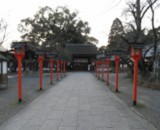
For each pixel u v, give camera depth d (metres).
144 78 17.48
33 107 7.92
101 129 5.38
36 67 36.94
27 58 33.44
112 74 33.28
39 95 10.91
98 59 24.98
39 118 6.37
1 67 17.97
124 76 27.06
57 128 5.43
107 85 16.23
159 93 11.99
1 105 8.26
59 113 7.00
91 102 9.01
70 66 46.44
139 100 9.70
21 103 8.66
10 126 5.60
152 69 19.67
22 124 5.77
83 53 45.75
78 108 7.79
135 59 8.54
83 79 22.72
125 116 6.68
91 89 13.69
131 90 13.25
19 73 9.04
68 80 21.27
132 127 5.56
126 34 22.48
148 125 5.74
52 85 16.16
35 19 50.28
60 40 50.41
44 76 27.94
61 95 10.97
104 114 6.91
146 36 21.64
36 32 50.19
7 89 13.47
